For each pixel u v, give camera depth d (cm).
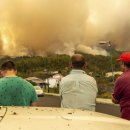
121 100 527
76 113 249
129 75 524
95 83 480
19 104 464
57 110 258
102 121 235
